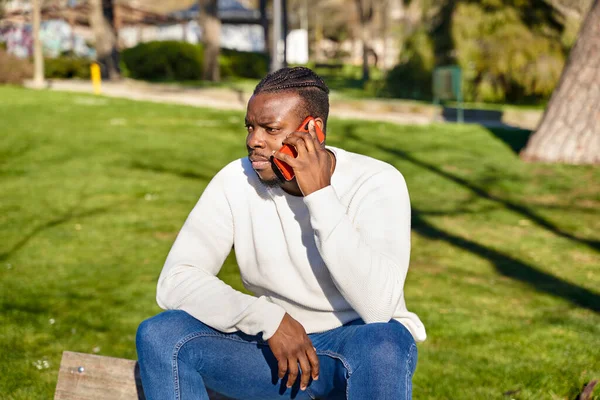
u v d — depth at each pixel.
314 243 2.04
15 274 5.62
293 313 2.13
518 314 4.88
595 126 11.23
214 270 2.20
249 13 41.81
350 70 44.81
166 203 8.40
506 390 3.52
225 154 11.74
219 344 2.02
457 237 7.33
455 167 11.02
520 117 17.42
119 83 27.14
